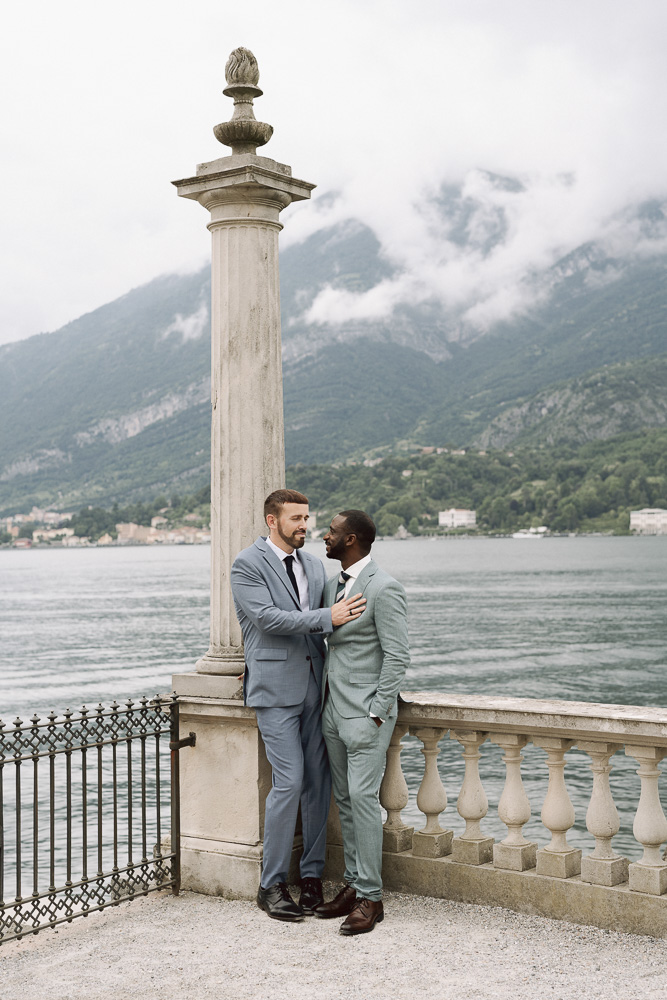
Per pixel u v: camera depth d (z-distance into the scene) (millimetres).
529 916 4652
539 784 20531
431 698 5105
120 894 5066
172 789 5270
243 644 5145
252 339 5336
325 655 5090
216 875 5211
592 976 3969
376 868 4637
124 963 4316
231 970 4188
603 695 39844
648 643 58281
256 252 5371
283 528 4969
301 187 5539
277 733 4840
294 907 4797
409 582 120250
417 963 4176
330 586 4977
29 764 19953
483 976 4016
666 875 4367
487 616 76750
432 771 5105
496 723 4754
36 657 54062
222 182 5301
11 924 4613
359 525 4840
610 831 4504
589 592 101375
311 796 5008
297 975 4105
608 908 4441
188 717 5332
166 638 63219
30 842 14438
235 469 5316
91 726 4828
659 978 3922
